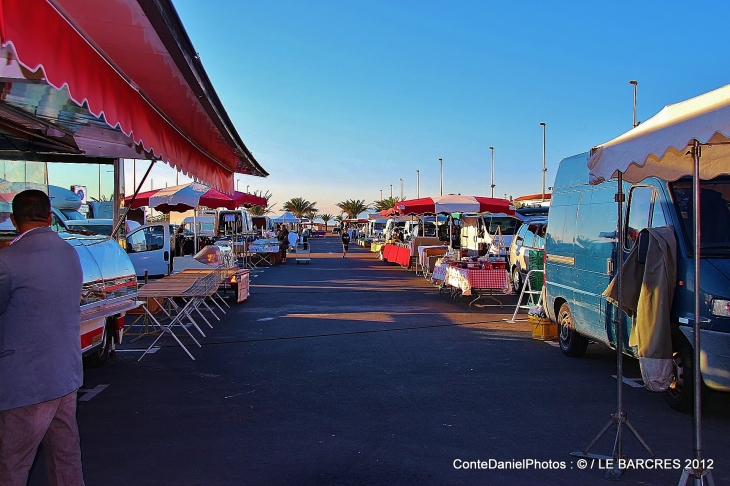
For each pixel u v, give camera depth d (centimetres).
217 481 432
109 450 495
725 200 608
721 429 549
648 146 378
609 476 442
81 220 1736
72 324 354
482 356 860
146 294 849
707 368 539
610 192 712
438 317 1233
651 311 546
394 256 2695
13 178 852
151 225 1712
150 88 432
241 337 1009
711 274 548
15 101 467
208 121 529
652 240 554
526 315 1260
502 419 577
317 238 8050
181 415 590
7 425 331
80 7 298
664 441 517
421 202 1755
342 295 1620
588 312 752
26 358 330
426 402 633
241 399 646
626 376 750
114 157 827
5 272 325
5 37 243
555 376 745
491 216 2233
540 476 445
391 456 481
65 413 356
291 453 487
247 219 3044
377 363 816
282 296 1595
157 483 429
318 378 736
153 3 294
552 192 927
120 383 713
